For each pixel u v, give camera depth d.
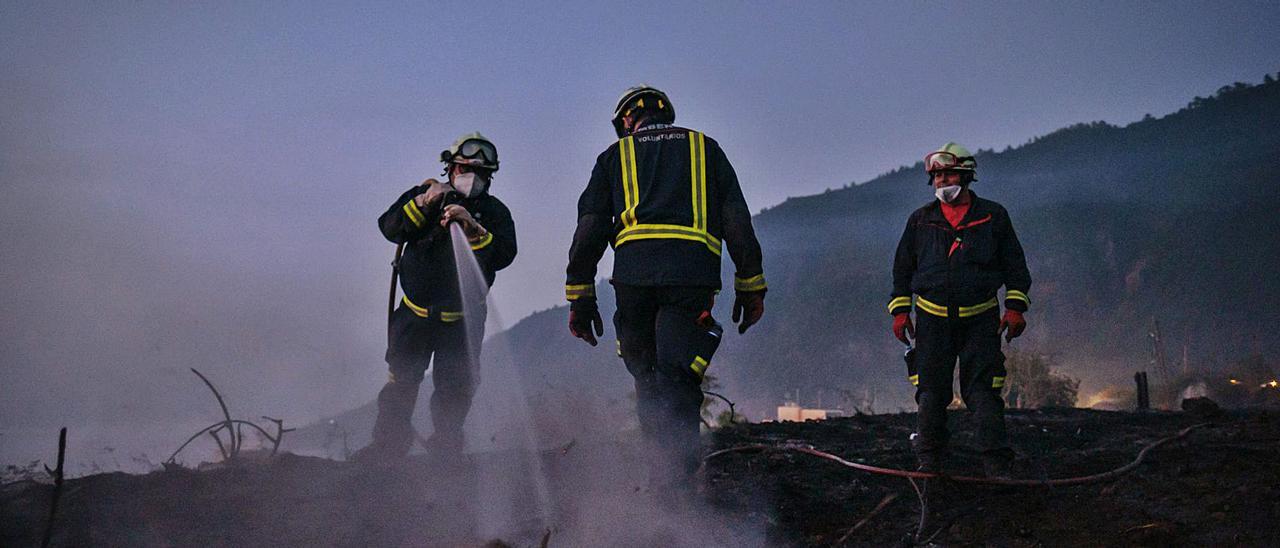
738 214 3.78
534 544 3.13
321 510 3.54
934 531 3.57
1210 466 4.49
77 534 3.00
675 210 3.74
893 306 4.69
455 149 4.60
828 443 5.66
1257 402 35.72
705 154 3.84
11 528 3.02
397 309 4.77
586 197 3.92
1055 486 4.26
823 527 3.60
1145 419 7.49
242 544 3.05
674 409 3.67
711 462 4.66
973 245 4.46
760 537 3.38
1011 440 6.10
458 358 4.68
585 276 3.92
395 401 4.68
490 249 4.53
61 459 2.73
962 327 4.51
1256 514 3.54
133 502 3.51
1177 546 3.25
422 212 4.54
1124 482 4.26
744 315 3.84
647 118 4.04
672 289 3.72
